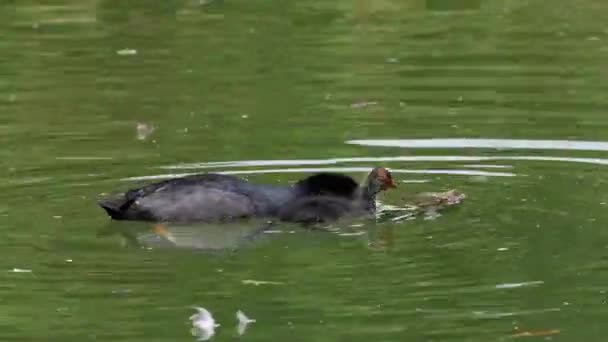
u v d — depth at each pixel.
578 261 16.25
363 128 22.50
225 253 17.08
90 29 29.98
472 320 14.47
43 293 15.48
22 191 19.56
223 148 21.64
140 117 23.44
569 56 26.97
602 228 17.52
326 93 24.83
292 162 21.03
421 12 31.34
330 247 17.30
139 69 26.62
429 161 20.97
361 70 26.16
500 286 15.46
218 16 31.19
